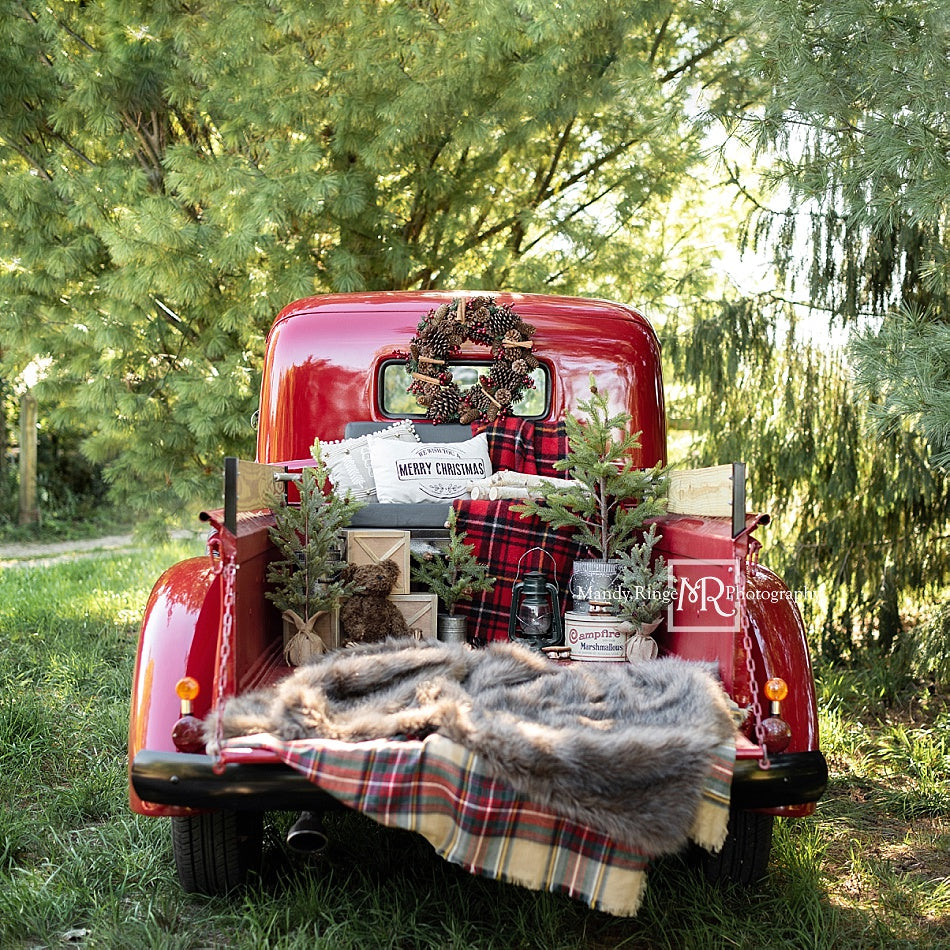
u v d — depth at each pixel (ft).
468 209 26.25
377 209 24.72
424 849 11.80
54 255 24.71
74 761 14.88
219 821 10.13
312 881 10.41
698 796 8.17
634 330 15.29
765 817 10.65
